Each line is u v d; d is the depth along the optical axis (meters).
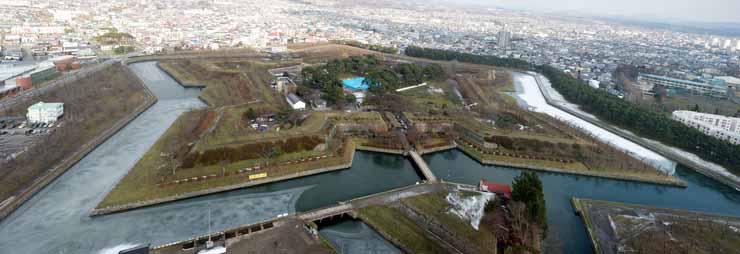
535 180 135.25
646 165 189.12
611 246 126.75
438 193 152.50
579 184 175.25
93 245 115.81
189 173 155.12
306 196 151.50
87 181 152.38
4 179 141.12
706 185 181.88
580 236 134.88
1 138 179.00
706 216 147.62
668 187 177.88
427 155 199.50
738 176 187.38
